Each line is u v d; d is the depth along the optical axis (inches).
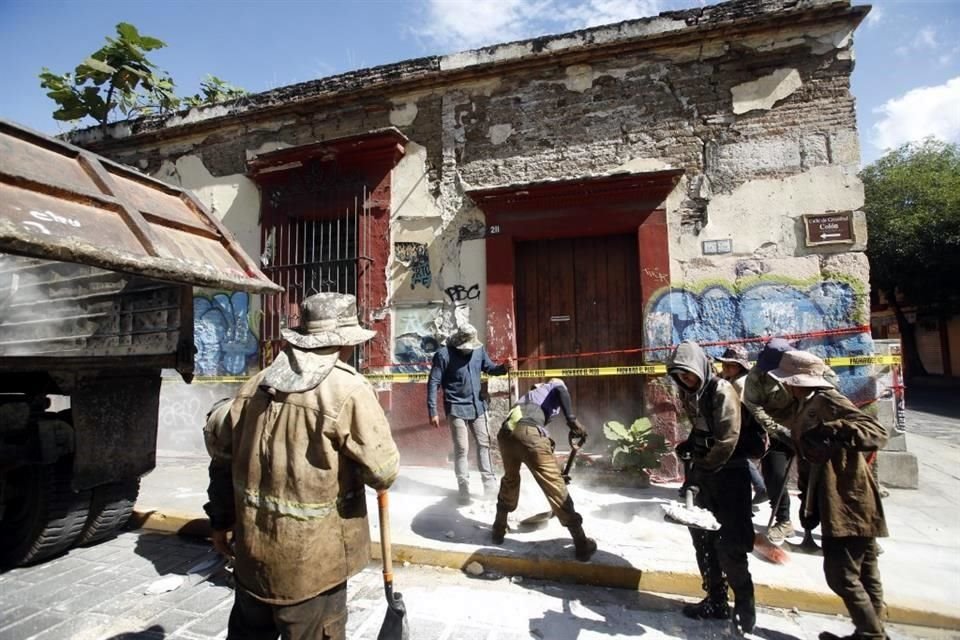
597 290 248.2
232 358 295.1
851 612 108.7
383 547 91.4
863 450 106.0
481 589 143.9
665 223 232.7
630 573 143.5
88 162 133.7
